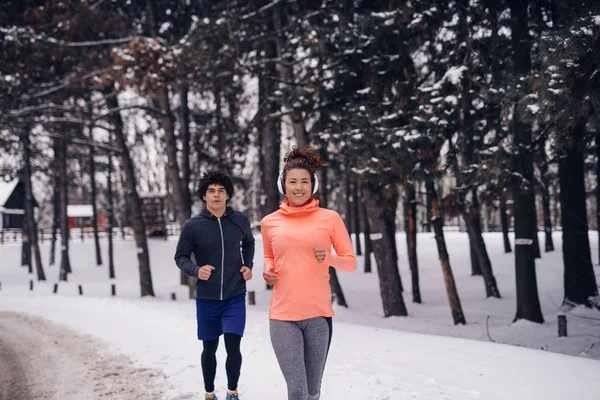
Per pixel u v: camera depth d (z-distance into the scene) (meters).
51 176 29.66
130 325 9.77
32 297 18.31
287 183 3.43
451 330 11.84
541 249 28.03
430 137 9.84
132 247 35.25
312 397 3.41
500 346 6.75
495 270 23.98
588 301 12.22
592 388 4.38
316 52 12.54
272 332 3.34
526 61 11.20
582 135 9.13
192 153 22.47
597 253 24.27
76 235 45.41
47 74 17.47
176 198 20.00
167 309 12.52
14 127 18.14
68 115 21.30
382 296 14.52
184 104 21.70
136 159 41.38
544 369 5.16
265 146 18.66
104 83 14.61
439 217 11.99
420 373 5.07
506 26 11.09
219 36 14.17
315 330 3.33
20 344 8.62
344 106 12.00
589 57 6.19
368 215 14.71
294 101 12.57
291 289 3.31
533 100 7.19
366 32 11.68
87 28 17.28
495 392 4.36
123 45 16.34
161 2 19.45
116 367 6.30
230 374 4.25
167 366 6.11
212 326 4.35
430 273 25.17
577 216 12.41
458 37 10.93
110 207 30.69
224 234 4.34
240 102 20.92
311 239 3.31
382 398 4.25
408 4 10.78
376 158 10.95
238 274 4.38
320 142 11.81
